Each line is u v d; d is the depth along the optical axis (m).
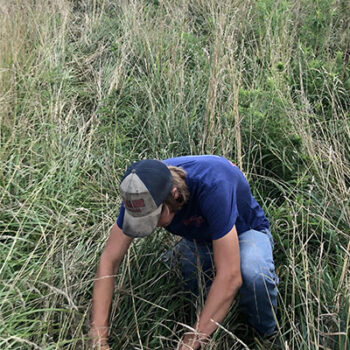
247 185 2.39
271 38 4.60
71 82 4.45
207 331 2.12
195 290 2.63
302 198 3.01
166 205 2.06
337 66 4.30
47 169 3.32
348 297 2.26
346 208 2.91
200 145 3.48
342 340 2.20
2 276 2.45
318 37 4.72
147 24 4.97
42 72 4.20
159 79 4.23
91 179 3.40
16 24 4.48
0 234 2.84
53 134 3.54
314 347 2.24
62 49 4.70
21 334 2.13
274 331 2.50
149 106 4.08
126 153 3.66
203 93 3.99
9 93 3.78
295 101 4.06
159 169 2.00
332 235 2.79
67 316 2.30
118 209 3.05
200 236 2.36
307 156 3.27
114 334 2.36
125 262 2.59
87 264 2.62
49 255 2.54
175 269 2.59
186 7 5.36
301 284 2.56
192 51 4.64
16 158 3.31
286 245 2.84
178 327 2.49
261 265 2.32
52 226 2.83
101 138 3.79
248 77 4.34
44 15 4.97
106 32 5.22
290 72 4.28
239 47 4.79
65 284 2.33
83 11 5.85
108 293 2.25
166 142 3.67
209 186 2.13
